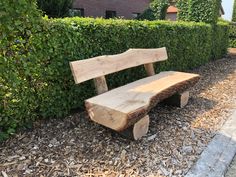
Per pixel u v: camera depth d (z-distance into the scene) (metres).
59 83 3.33
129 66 3.82
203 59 7.66
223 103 4.46
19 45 2.87
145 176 2.48
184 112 3.91
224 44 9.80
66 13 7.08
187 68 6.75
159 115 3.74
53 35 3.09
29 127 3.17
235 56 10.25
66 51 3.28
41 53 3.04
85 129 3.23
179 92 3.95
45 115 3.31
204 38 7.36
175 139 3.12
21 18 2.77
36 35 2.95
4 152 2.74
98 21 3.73
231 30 13.27
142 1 16.22
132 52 3.94
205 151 2.92
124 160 2.68
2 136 2.89
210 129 3.45
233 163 2.79
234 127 3.54
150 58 4.30
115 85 4.20
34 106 3.19
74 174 2.48
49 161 2.64
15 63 2.88
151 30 4.80
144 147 2.90
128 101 2.87
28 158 2.67
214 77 6.39
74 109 3.72
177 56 5.96
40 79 3.13
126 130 2.99
